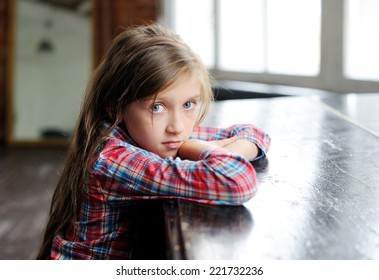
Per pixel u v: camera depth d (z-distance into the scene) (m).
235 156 0.88
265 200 0.86
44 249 1.15
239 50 4.82
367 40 3.40
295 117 1.79
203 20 5.09
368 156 1.20
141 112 0.94
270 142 1.30
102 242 0.99
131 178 0.90
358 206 0.83
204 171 0.86
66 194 1.08
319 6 3.80
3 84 5.29
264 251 0.66
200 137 1.23
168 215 0.79
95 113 1.02
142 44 0.95
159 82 0.91
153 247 0.98
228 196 0.83
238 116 1.82
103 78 1.00
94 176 0.95
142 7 5.26
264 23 4.47
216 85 3.62
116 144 0.95
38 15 5.24
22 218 3.12
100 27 5.27
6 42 5.25
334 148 1.29
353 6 3.52
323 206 0.82
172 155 0.97
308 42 4.01
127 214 0.99
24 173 4.17
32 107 5.25
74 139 1.08
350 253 0.65
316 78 3.85
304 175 1.02
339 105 2.08
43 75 5.26
